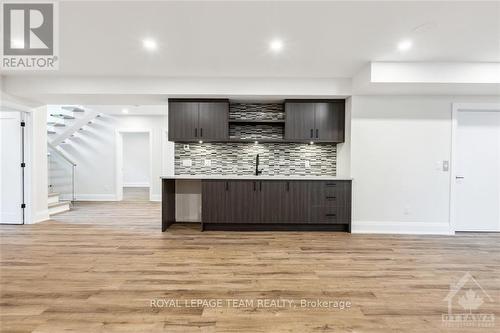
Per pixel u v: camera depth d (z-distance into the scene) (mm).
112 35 2973
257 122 4949
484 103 4539
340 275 2854
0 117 5094
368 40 3102
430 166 4551
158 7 2443
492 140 4672
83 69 4059
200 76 4387
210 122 4773
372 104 4531
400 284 2664
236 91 4453
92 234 4367
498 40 3088
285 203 4480
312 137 4785
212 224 4633
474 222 4707
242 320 2059
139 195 9289
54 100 4965
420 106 4531
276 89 4457
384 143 4551
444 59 3697
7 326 1959
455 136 4543
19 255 3391
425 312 2189
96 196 8203
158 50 3373
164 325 1986
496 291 2541
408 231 4551
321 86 4457
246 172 5262
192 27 2803
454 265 3156
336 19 2639
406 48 3322
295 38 3051
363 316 2125
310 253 3504
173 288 2543
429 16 2578
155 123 8172
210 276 2807
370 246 3814
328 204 4500
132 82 4406
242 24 2744
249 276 2812
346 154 4742
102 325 1977
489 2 2340
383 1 2338
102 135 8203
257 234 4383
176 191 5301
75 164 7742
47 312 2139
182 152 5293
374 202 4555
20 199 5082
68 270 2938
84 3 2383
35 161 5195
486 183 4699
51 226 4898
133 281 2682
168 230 4641
